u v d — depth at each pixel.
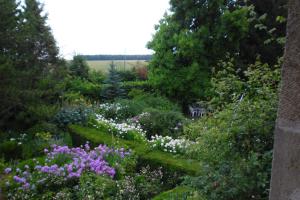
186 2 10.31
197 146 2.69
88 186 3.89
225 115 2.48
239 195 2.11
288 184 0.71
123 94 12.09
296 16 0.68
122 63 15.91
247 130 2.28
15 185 4.04
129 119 8.18
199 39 10.08
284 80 0.71
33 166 4.66
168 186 4.48
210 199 2.19
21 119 7.00
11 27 6.71
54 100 8.54
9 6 6.61
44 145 6.28
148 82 11.95
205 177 2.31
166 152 5.25
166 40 10.53
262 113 2.26
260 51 11.20
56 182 4.05
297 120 0.69
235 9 10.80
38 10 8.22
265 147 2.24
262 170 2.07
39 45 7.70
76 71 13.21
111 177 4.18
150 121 7.65
